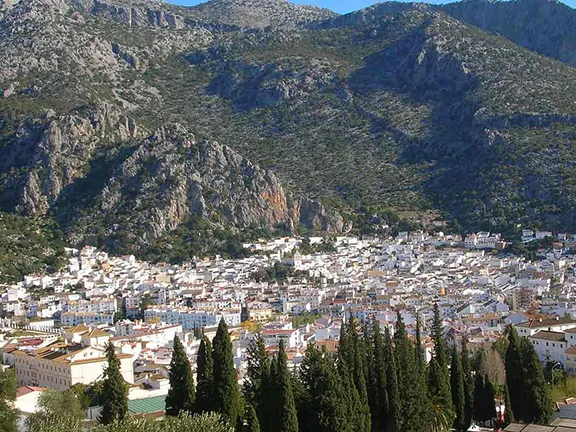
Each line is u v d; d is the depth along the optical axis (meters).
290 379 180.62
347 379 183.88
